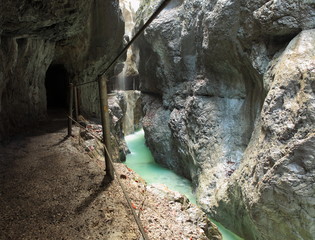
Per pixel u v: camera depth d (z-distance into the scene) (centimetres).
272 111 655
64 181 504
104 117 474
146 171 1548
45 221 366
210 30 1055
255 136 809
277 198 592
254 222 682
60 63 1431
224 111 1169
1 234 335
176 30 1504
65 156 662
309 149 536
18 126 880
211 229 450
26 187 479
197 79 1349
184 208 464
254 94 1009
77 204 411
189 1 1397
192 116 1280
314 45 648
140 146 2081
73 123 1093
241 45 977
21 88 912
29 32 751
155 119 1727
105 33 1303
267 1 822
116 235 330
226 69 1138
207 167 1121
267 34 843
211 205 970
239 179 777
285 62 668
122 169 611
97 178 511
